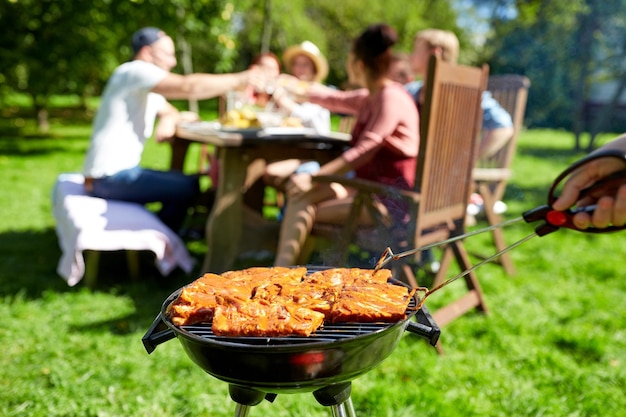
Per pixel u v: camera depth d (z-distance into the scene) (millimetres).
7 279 4184
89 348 3172
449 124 3088
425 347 3248
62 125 14523
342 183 3109
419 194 2975
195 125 4688
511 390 2797
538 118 10883
